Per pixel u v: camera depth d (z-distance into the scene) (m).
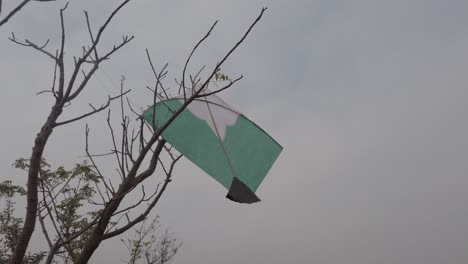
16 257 1.91
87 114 2.29
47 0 1.81
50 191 2.73
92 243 2.39
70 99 2.17
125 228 2.48
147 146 2.47
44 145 2.06
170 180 2.65
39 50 2.16
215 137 3.41
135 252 9.19
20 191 10.56
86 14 2.22
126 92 2.59
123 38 2.42
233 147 3.45
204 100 3.56
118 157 2.67
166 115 3.29
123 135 2.74
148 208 2.55
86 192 9.10
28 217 1.99
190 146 3.27
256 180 3.39
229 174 3.30
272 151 3.60
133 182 2.52
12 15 1.80
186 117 3.37
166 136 3.15
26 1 1.82
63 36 2.18
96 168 2.62
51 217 2.54
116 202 2.41
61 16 2.19
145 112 3.24
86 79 2.25
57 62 2.16
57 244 2.37
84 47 2.21
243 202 3.12
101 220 2.40
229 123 3.55
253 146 3.53
